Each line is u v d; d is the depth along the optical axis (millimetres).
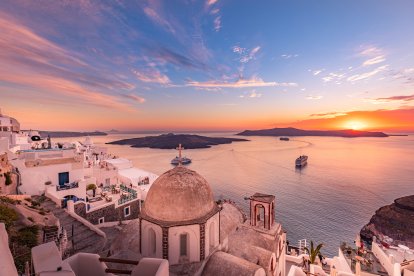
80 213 34094
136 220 20594
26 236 19922
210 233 17141
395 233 57688
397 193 101125
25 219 23250
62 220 30203
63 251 23016
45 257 8102
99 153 71438
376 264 26766
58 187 36906
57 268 7855
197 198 15617
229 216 22641
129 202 41812
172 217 14922
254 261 17297
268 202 21812
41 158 41094
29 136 66312
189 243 15273
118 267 15289
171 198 15094
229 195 94188
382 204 87000
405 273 22812
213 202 17312
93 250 24969
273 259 18250
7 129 62719
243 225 22828
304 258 30859
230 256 15719
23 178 34688
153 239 16047
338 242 58594
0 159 31797
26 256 17328
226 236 19469
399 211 64312
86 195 39500
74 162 43344
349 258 28344
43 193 35938
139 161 187000
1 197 25922
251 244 19625
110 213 38312
